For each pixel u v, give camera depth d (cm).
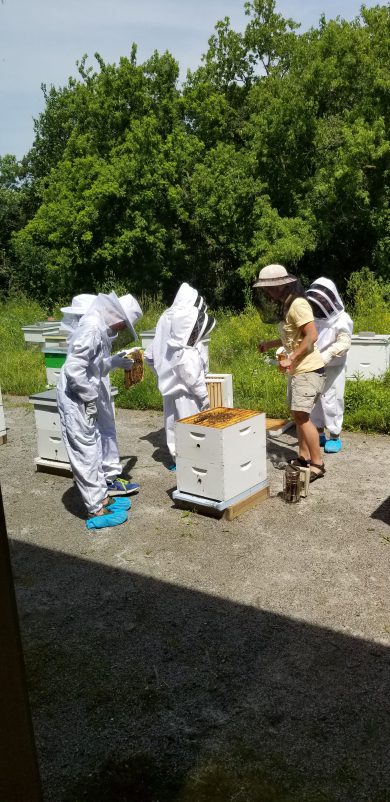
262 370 869
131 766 231
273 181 2075
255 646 297
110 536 425
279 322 480
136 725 251
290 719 249
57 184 2192
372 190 1898
